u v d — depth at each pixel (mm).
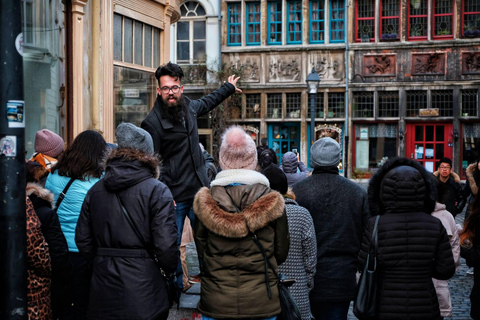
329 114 26234
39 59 7289
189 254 10523
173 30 26531
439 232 3961
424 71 25438
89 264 4109
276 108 26625
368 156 26047
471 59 25062
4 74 2988
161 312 3689
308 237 4277
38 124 7309
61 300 4176
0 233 3016
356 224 4773
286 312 3602
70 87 7879
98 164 4512
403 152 25672
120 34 8750
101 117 8328
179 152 4977
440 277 4020
